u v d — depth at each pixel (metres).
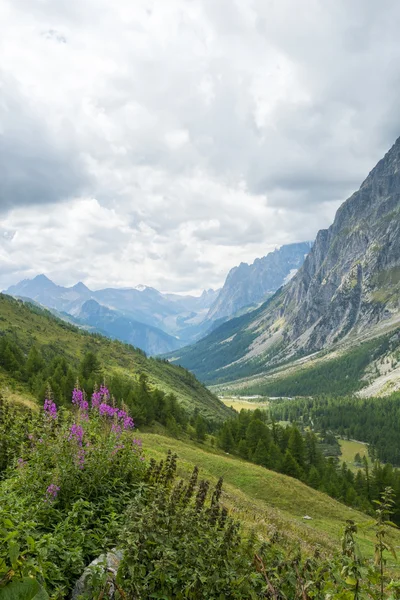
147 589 5.81
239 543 6.99
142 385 112.62
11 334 173.62
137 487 11.19
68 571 6.73
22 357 100.62
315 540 27.08
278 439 113.62
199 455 57.75
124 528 6.74
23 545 6.09
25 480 9.61
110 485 10.85
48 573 6.14
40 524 7.67
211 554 6.47
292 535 24.91
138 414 88.62
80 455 10.46
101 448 11.46
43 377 83.00
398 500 68.56
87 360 99.69
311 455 113.06
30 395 68.06
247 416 117.88
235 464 57.12
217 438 103.75
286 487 52.88
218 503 8.45
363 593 4.48
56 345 190.00
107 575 5.71
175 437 94.00
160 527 6.90
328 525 42.94
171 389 193.12
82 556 7.36
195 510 7.98
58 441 10.63
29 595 2.41
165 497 8.64
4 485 9.40
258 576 5.88
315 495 53.88
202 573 6.08
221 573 6.21
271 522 27.80
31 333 192.25
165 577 5.78
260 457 90.25
